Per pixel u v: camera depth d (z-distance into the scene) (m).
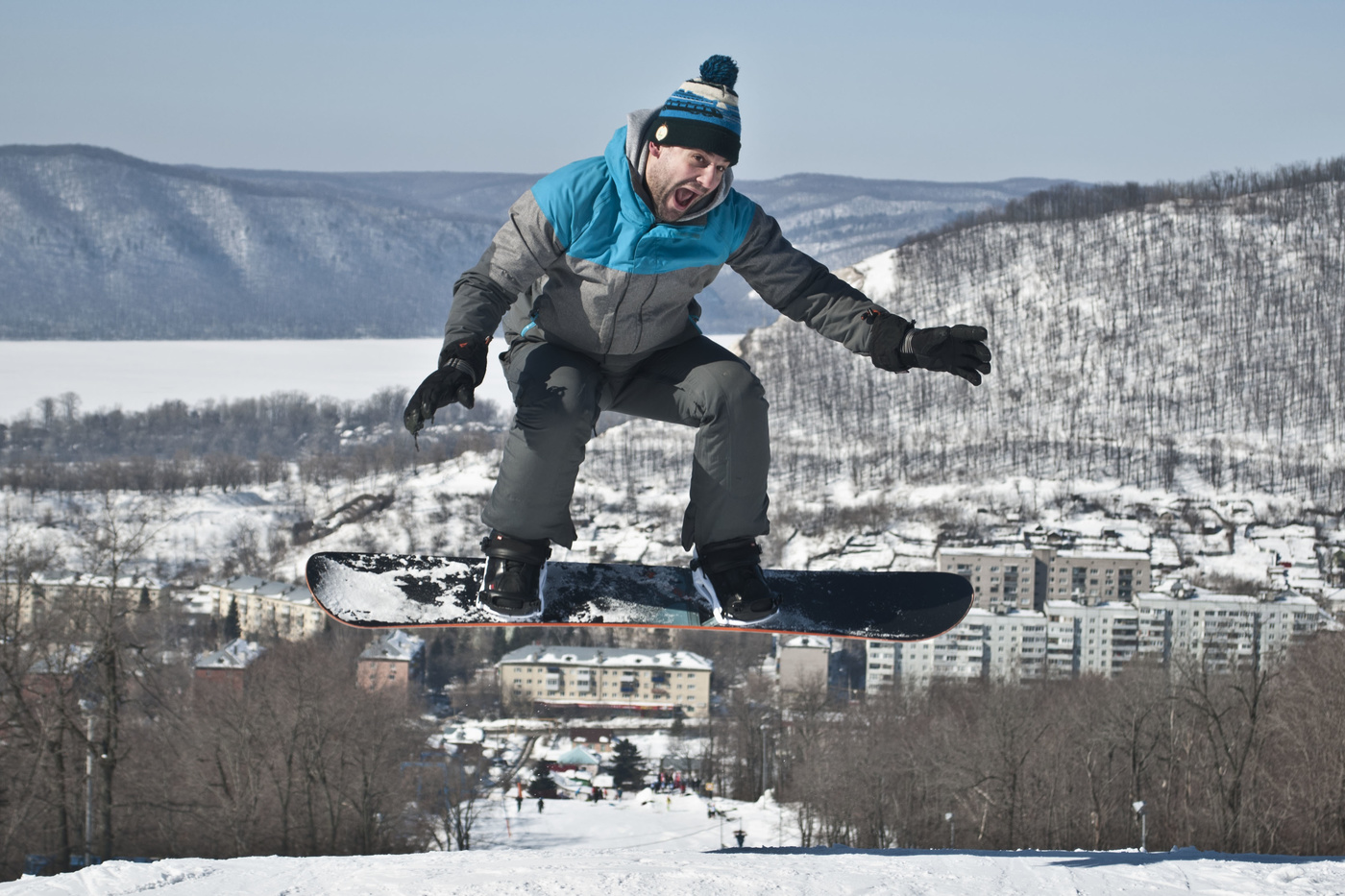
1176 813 25.62
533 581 3.64
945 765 28.67
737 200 3.39
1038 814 27.17
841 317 3.45
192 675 43.72
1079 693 35.50
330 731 25.28
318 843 25.14
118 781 22.28
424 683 72.56
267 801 25.12
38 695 18.81
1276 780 23.91
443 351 3.00
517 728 70.44
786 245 3.49
